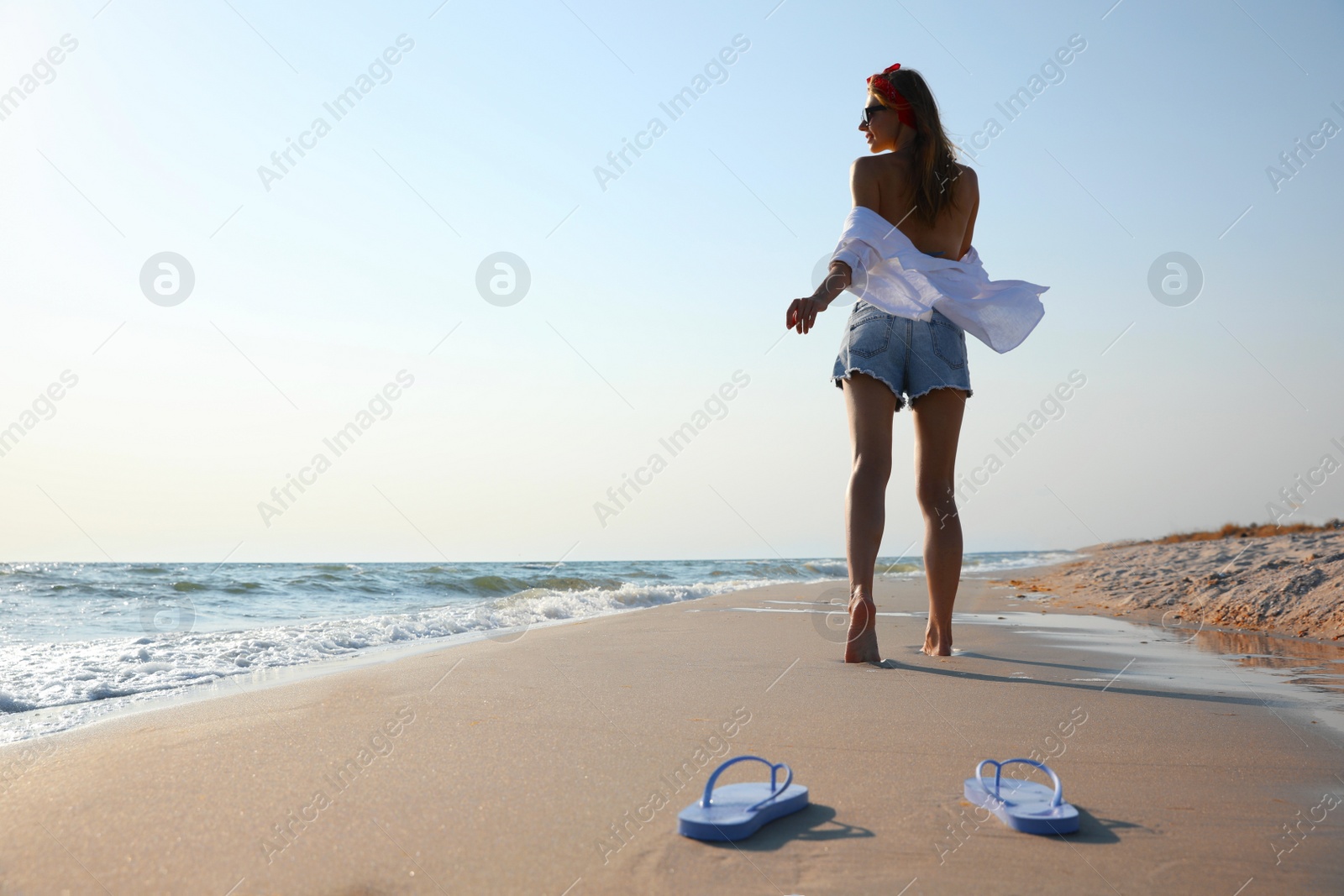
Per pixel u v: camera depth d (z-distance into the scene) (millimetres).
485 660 3707
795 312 3273
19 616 8164
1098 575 9891
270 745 2154
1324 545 8305
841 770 1924
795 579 14734
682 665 3520
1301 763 2014
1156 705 2684
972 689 2938
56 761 2020
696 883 1314
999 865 1378
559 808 1661
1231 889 1287
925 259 3455
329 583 12258
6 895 1298
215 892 1303
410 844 1477
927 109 3605
